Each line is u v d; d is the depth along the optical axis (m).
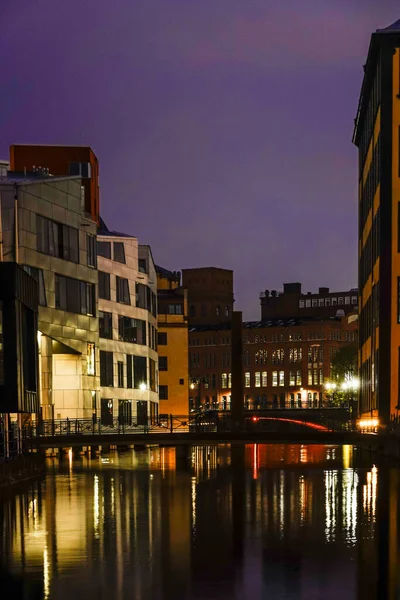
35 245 89.62
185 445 81.94
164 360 167.38
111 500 52.75
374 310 89.31
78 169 119.12
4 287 61.50
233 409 114.75
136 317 123.69
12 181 88.06
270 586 31.12
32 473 66.19
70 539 39.38
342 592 30.39
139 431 96.69
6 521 44.62
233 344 115.69
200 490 57.75
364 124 106.88
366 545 37.41
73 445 75.44
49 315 91.62
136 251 123.50
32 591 30.66
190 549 37.06
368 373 98.00
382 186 82.81
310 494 54.31
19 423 69.56
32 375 70.19
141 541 38.94
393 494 53.81
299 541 38.41
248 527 42.22
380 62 83.75
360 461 81.56
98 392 102.44
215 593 30.33
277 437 80.81
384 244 82.44
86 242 100.88
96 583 31.55
